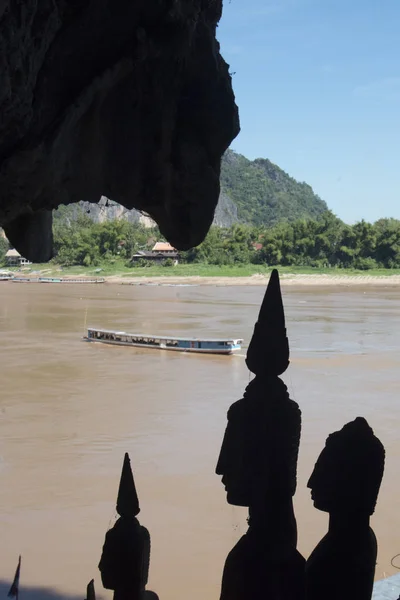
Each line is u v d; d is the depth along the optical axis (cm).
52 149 456
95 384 3369
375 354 4353
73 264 14762
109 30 479
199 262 14488
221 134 529
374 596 1014
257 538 362
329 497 352
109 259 14650
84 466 2067
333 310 7538
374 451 346
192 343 4425
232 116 531
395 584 1050
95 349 4575
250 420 364
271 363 368
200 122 523
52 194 502
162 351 4484
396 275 13350
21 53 421
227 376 3600
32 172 455
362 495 347
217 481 1938
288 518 365
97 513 1717
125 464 398
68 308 7725
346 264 14150
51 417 2661
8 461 2106
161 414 2730
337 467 348
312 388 3291
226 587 366
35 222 557
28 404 2894
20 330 5662
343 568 352
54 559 1467
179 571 1420
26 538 1572
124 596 391
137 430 2480
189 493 1852
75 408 2825
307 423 2598
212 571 1420
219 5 533
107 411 2775
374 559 358
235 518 1686
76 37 471
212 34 529
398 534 1571
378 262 14138
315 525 1598
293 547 368
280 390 371
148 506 1762
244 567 360
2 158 450
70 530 1617
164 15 483
